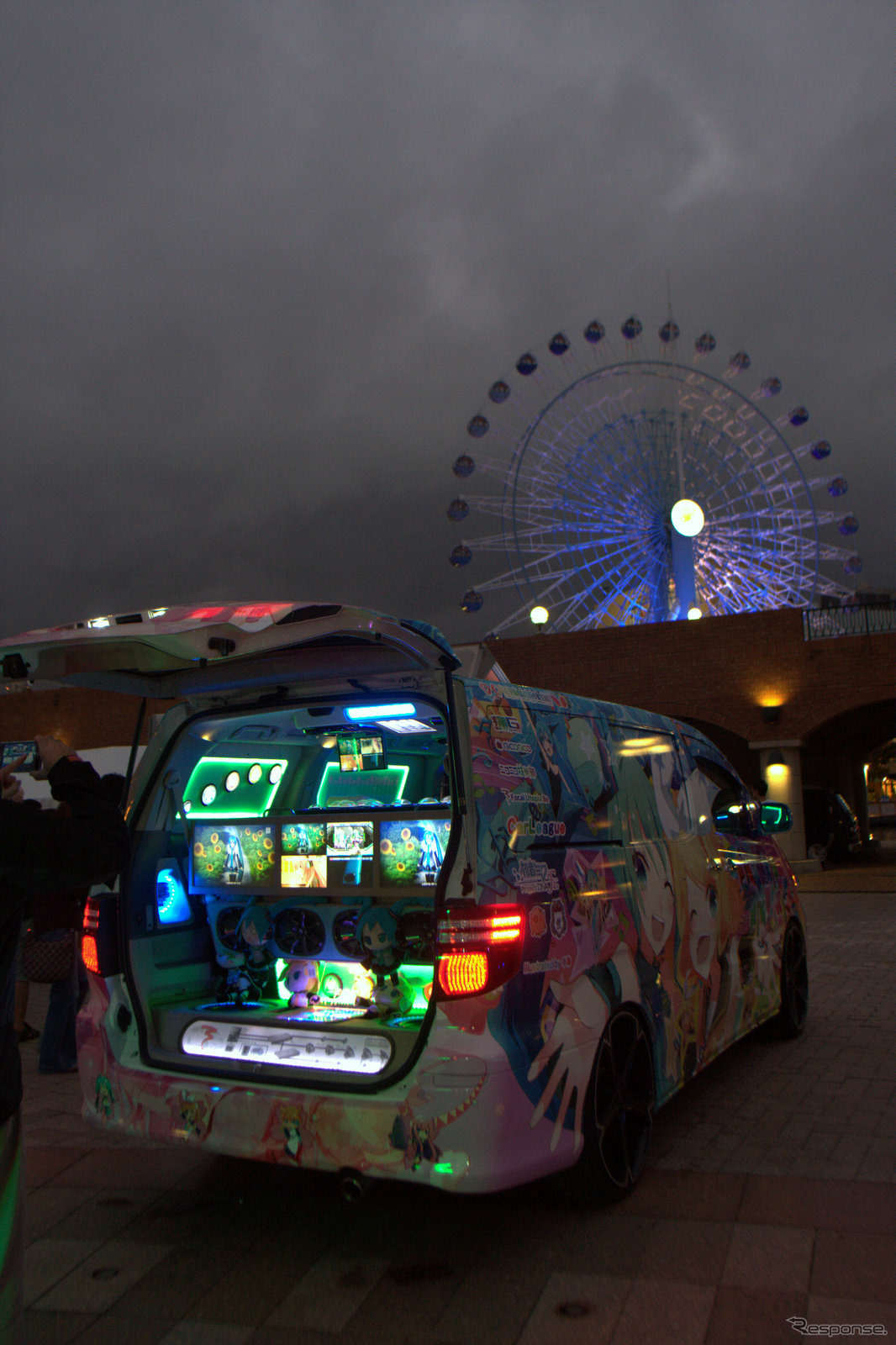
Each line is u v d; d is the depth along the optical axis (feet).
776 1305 8.79
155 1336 8.68
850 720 78.59
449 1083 8.91
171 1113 10.27
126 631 9.15
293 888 11.51
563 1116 9.73
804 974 19.19
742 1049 17.79
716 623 67.77
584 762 12.03
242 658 11.01
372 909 11.23
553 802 10.86
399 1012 10.93
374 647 10.44
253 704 11.61
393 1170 9.00
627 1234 10.31
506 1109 8.96
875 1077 15.78
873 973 25.09
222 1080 10.12
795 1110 14.28
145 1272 9.90
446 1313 8.89
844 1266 9.45
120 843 7.00
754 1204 10.96
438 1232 10.59
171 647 9.23
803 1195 11.16
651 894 12.43
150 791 11.86
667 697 68.49
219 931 12.23
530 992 9.48
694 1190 11.42
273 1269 9.89
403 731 13.32
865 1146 12.67
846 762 89.15
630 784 13.17
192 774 12.59
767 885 17.37
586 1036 10.23
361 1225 10.84
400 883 10.93
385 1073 9.34
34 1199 11.89
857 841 74.13
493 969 9.13
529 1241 10.26
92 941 11.29
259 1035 10.47
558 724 11.78
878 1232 10.14
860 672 63.72
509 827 9.90
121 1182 12.37
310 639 9.67
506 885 9.53
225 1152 9.87
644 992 11.76
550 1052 9.62
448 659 9.95
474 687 10.46
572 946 10.30
